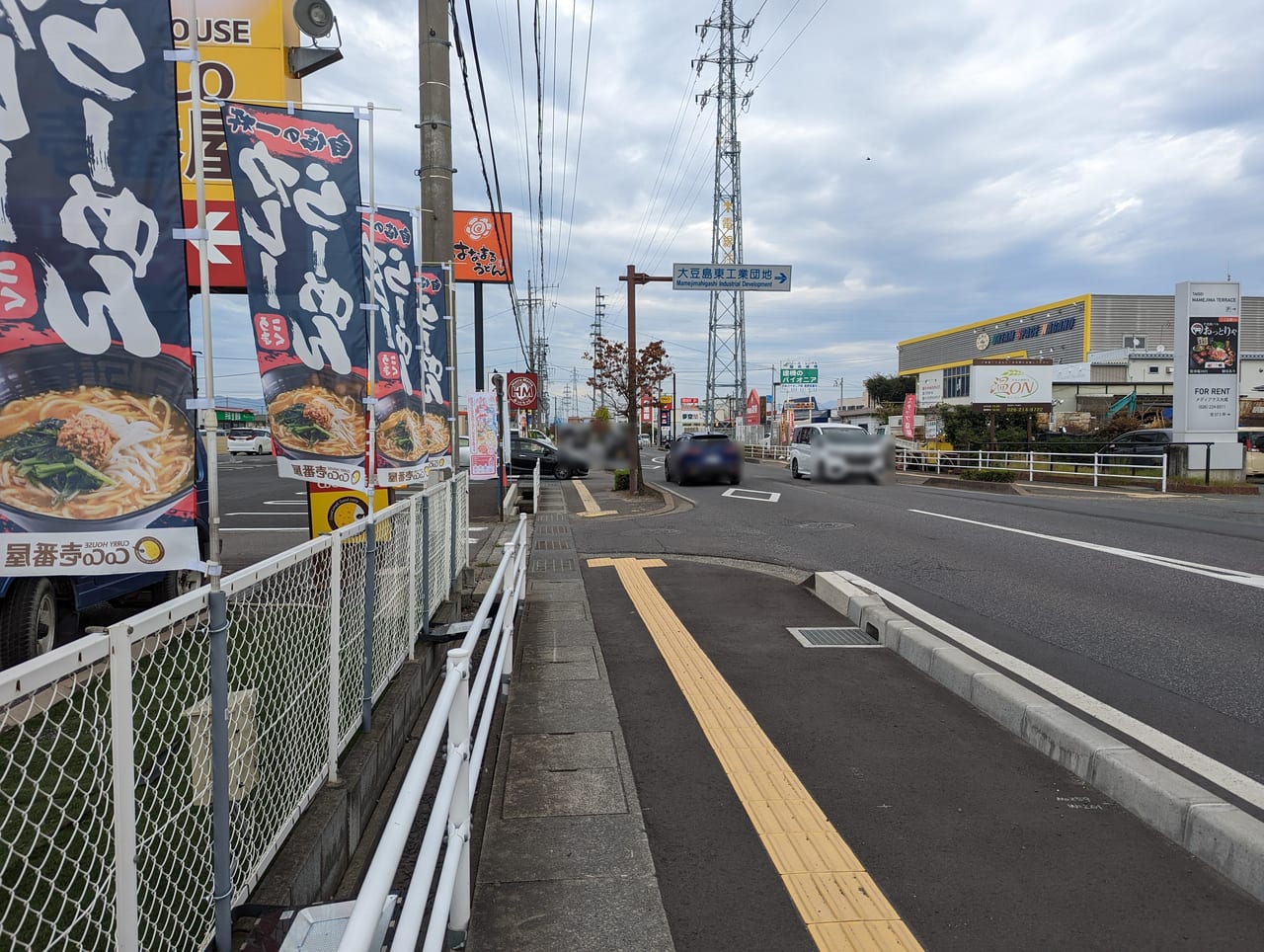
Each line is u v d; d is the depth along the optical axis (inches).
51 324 99.9
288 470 211.5
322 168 207.6
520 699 202.5
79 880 107.0
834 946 105.5
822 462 943.7
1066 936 106.8
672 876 122.8
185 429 103.4
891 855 128.0
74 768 130.5
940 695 205.0
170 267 103.3
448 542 282.0
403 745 186.5
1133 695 197.0
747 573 371.2
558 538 491.5
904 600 306.7
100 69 101.1
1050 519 532.4
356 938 47.4
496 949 105.3
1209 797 133.0
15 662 202.5
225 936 95.0
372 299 221.5
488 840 133.6
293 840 119.1
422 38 339.3
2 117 99.4
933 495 750.5
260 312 207.6
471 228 732.0
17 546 99.3
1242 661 223.9
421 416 304.7
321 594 140.9
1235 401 793.6
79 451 100.7
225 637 97.3
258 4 323.0
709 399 1796.3
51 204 100.0
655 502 724.7
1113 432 1125.7
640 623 280.1
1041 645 243.3
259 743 112.3
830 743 174.4
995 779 155.9
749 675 221.6
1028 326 2191.2
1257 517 534.0
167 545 102.7
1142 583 327.6
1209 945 104.8
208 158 321.4
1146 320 1974.7
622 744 174.1
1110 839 132.5
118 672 75.1
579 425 1130.7
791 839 133.3
